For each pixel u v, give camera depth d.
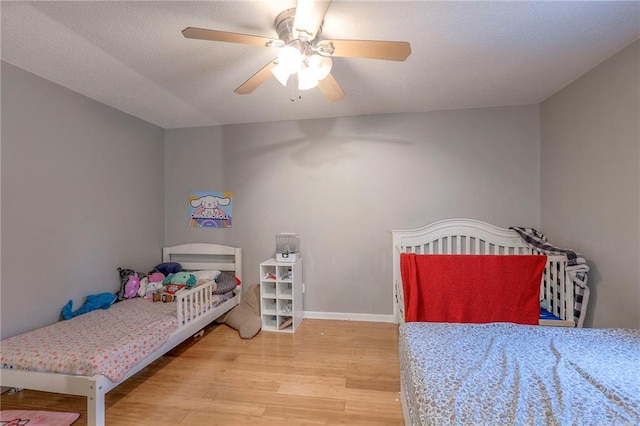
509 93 2.75
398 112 3.25
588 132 2.32
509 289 2.14
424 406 1.08
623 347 1.50
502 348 1.50
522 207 3.07
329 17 1.62
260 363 2.48
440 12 1.60
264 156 3.54
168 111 3.13
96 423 1.68
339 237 3.40
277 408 1.92
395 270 3.17
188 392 2.09
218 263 3.61
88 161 2.73
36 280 2.29
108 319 2.43
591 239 2.30
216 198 3.66
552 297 2.51
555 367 1.31
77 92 2.62
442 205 3.21
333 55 1.59
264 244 3.56
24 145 2.22
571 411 1.01
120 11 1.57
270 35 1.78
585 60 2.14
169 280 3.14
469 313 2.16
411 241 3.14
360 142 3.34
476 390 1.14
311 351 2.68
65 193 2.52
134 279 3.04
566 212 2.60
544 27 1.74
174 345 2.41
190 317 2.65
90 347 1.89
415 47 1.94
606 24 1.72
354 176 3.36
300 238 3.48
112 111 2.98
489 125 3.11
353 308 3.40
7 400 2.02
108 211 2.94
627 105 1.96
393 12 1.59
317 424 1.78
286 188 3.50
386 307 3.34
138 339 2.04
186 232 3.71
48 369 1.74
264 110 3.13
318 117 3.39
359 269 3.38
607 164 2.13
